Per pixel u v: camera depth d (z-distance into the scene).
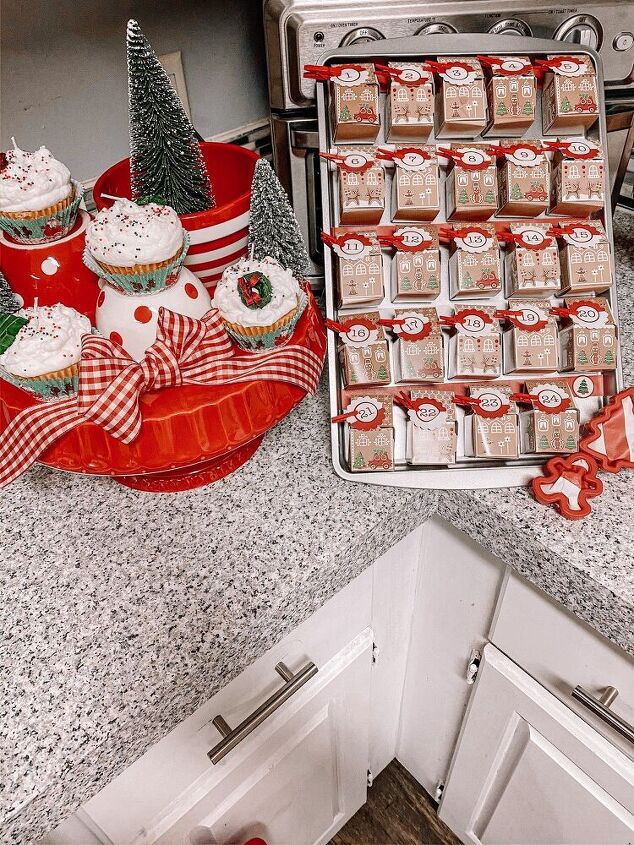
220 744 0.57
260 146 0.96
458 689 0.86
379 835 1.16
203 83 0.85
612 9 0.64
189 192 0.62
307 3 0.61
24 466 0.53
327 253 0.62
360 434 0.61
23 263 0.57
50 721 0.47
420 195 0.59
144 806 0.59
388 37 0.63
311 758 0.81
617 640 0.54
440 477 0.62
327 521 0.60
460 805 1.00
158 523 0.60
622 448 0.61
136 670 0.50
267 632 0.54
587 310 0.61
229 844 0.76
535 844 0.87
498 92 0.60
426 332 0.60
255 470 0.65
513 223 0.62
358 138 0.60
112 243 0.50
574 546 0.56
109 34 0.74
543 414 0.61
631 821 0.67
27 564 0.57
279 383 0.57
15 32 0.68
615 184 0.78
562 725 0.68
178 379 0.53
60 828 0.52
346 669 0.75
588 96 0.60
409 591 0.80
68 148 0.78
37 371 0.50
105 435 0.53
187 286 0.57
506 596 0.66
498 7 0.63
